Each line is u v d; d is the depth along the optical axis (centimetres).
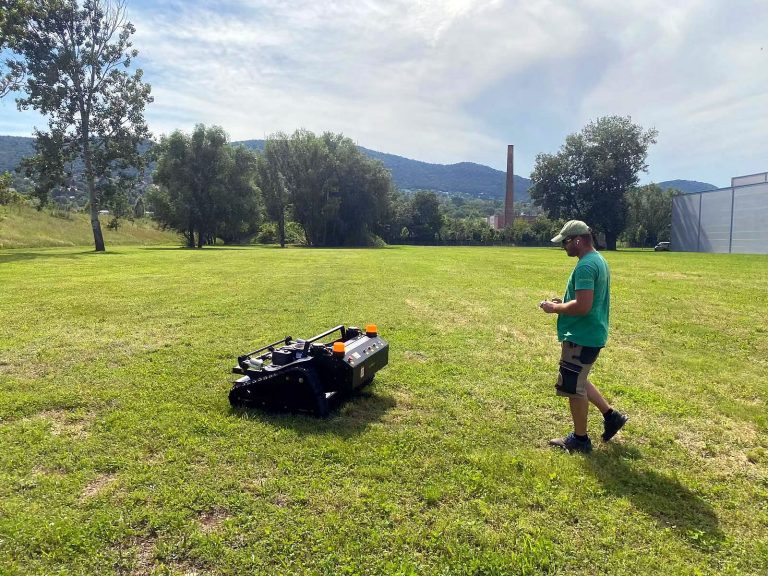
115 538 312
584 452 444
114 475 390
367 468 400
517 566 294
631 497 371
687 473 414
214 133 5341
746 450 461
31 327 923
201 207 5228
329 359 511
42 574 282
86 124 3806
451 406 545
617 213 6444
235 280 1730
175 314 1064
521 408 548
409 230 10644
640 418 530
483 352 786
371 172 7075
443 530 325
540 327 995
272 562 294
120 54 3819
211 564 292
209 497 356
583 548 312
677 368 729
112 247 4981
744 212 5138
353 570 288
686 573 291
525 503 359
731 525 341
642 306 1273
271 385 504
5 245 4659
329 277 1859
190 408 520
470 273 2152
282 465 402
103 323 965
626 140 6266
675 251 5872
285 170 6719
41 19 3503
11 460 407
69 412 515
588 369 436
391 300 1302
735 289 1616
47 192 3806
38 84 3538
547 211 7006
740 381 667
